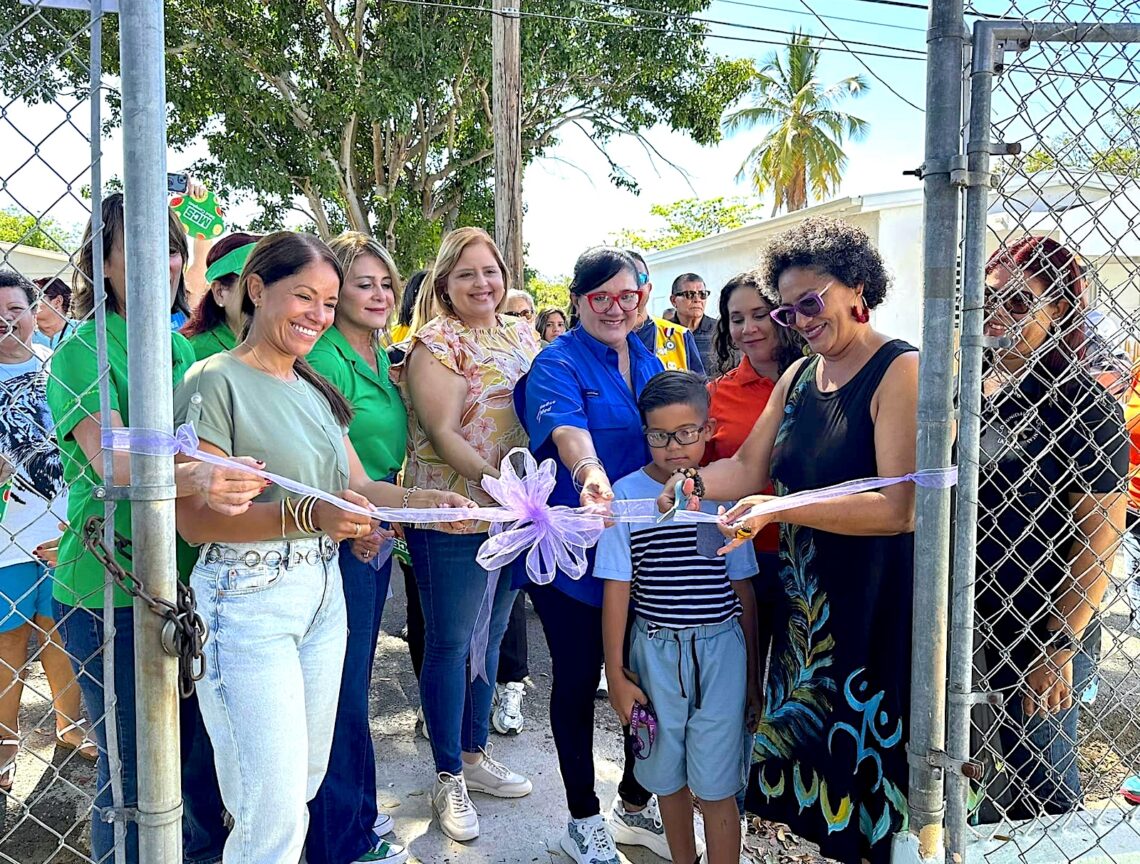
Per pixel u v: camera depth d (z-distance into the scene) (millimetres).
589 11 15273
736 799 2275
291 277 1815
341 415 2059
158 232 1384
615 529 2270
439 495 2029
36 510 2777
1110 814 2322
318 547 1875
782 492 2088
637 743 2297
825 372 2031
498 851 2668
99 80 1372
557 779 3156
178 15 13891
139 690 1449
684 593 2227
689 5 15477
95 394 1725
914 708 1754
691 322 6000
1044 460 2148
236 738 1726
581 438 2279
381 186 16375
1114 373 2150
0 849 2639
